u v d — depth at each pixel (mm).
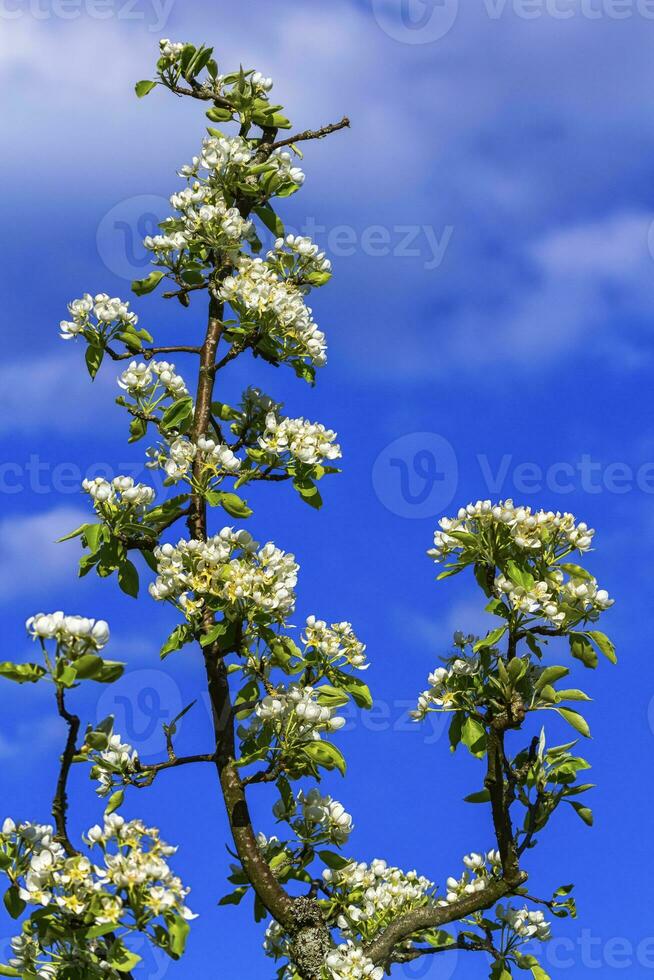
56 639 4832
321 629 6496
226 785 6164
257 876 6133
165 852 5152
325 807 6516
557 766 5914
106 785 5855
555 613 5711
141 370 6738
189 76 7297
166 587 6004
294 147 7480
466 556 6004
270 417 6543
